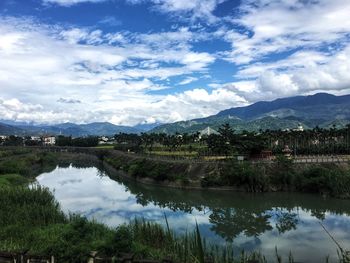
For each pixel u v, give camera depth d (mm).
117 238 45844
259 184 127938
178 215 97188
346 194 113125
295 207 103750
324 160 142625
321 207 102625
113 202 116562
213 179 136000
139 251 46906
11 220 65375
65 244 44469
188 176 144125
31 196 82375
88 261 43125
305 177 125812
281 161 134875
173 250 53531
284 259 60812
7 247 49812
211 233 78562
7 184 120312
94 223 61719
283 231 79375
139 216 96062
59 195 129875
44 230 57969
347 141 185375
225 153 166000
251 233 78125
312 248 67062
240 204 109938
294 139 189875
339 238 73062
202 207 107312
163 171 151000
